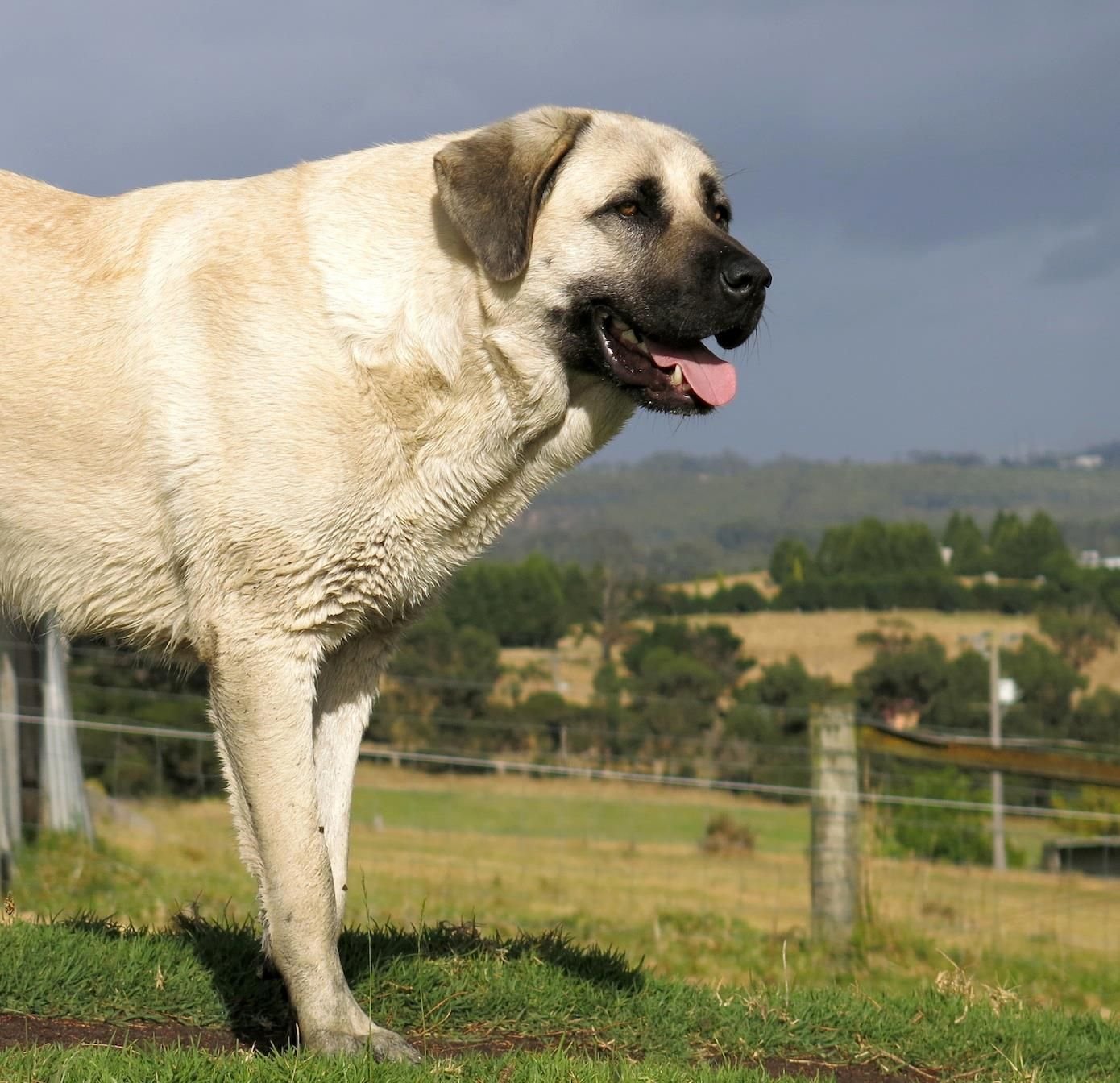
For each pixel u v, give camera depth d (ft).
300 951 12.23
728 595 200.54
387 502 13.10
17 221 13.58
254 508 12.58
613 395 14.21
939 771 58.80
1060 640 177.27
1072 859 57.06
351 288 12.94
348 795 14.06
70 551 13.44
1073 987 24.63
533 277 13.38
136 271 13.24
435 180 13.25
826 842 25.11
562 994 14.62
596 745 107.45
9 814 30.66
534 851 57.11
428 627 133.59
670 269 13.38
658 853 65.21
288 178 13.73
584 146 13.56
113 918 18.24
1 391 13.14
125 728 30.68
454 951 15.33
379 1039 12.13
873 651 172.14
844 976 23.45
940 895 35.96
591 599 183.83
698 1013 14.94
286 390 12.66
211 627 12.76
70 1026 13.24
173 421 12.77
